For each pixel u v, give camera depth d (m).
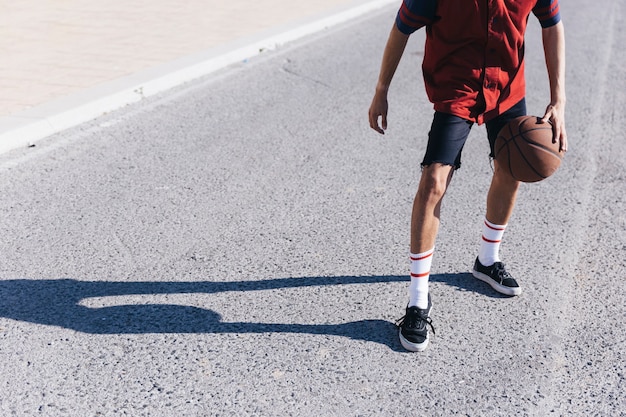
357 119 7.58
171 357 3.71
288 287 4.39
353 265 4.68
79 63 8.92
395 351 3.80
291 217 5.34
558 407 3.41
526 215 5.45
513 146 3.76
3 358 3.68
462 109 3.70
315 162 6.40
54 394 3.42
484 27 3.62
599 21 13.18
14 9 12.04
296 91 8.49
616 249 4.96
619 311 4.22
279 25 11.55
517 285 4.36
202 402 3.38
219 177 6.01
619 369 3.70
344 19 12.95
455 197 5.76
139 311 4.11
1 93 7.64
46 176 5.92
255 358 3.72
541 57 10.37
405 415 3.33
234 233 5.07
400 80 9.16
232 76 9.05
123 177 5.95
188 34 10.70
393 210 5.50
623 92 8.77
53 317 4.04
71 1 12.86
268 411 3.33
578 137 7.18
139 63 8.99
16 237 4.92
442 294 4.35
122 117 7.40
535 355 3.80
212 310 4.14
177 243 4.91
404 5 3.64
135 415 3.29
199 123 7.30
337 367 3.66
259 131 7.12
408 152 6.71
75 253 4.73
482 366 3.70
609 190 5.95
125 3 12.92
